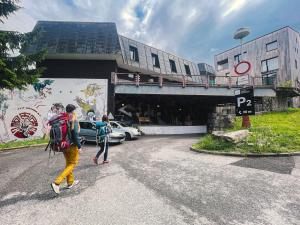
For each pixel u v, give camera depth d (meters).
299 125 14.95
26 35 12.28
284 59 31.95
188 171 6.52
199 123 28.19
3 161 8.91
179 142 14.30
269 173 6.10
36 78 12.23
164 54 29.41
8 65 11.32
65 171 4.82
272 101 25.12
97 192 4.90
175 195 4.64
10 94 19.22
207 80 21.02
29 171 6.98
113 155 9.67
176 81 30.66
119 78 24.34
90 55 20.12
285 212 3.81
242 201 4.28
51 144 4.81
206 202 4.26
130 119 24.12
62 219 3.67
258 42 35.81
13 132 19.00
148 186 5.24
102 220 3.61
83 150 11.43
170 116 28.30
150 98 23.44
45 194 4.84
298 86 30.19
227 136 9.82
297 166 6.75
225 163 7.43
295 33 33.81
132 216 3.73
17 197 4.70
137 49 25.81
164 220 3.58
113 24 22.58
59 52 19.53
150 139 16.91
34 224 3.52
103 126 7.96
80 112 19.69
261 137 10.35
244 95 12.88
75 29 21.67
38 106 19.42
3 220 3.67
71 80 20.03
